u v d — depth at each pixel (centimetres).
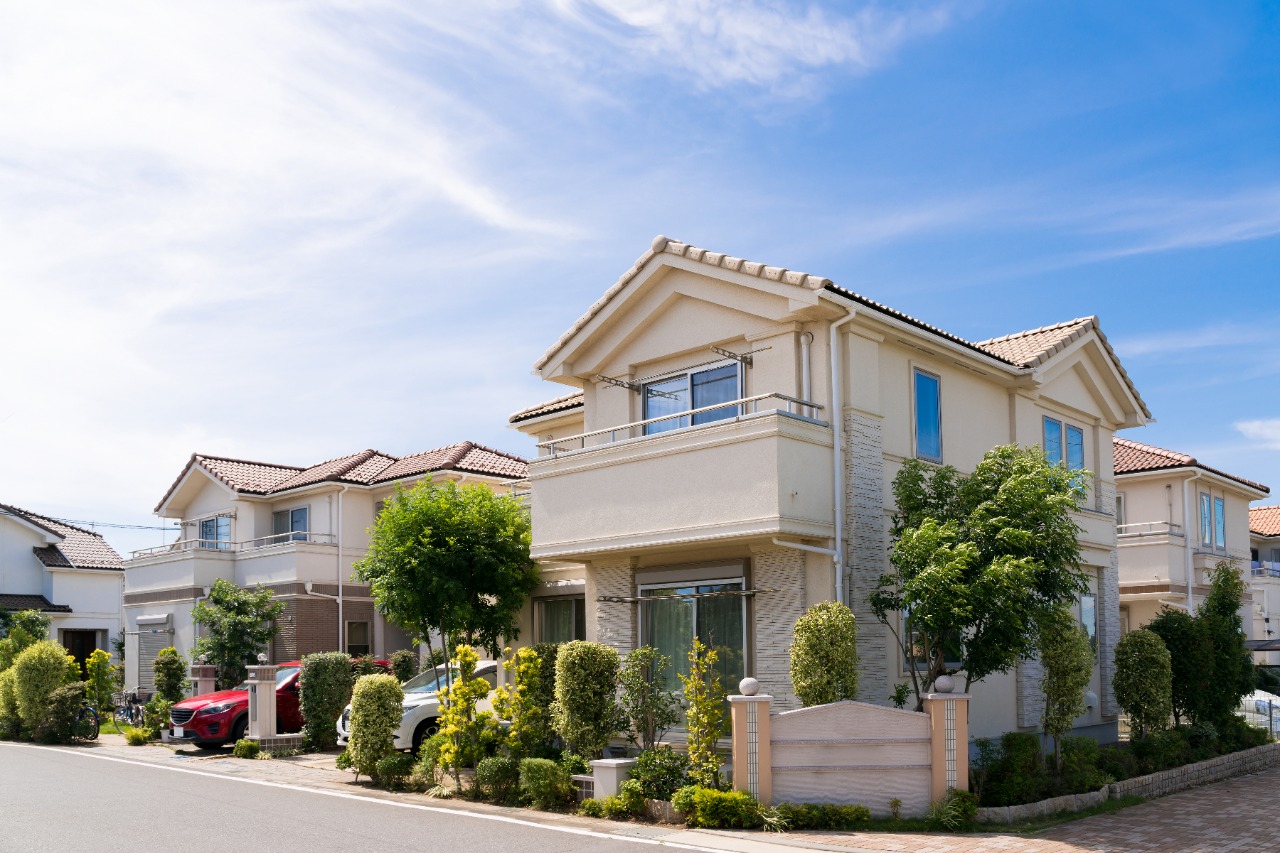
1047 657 1495
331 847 1080
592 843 1094
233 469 3266
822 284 1451
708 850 1059
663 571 1616
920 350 1683
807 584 1459
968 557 1277
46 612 3881
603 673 1420
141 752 2139
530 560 1909
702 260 1608
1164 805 1448
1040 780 1370
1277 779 1772
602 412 1803
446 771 1505
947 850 1066
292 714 2159
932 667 1399
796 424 1423
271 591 2755
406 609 1853
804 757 1221
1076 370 2100
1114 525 2170
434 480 2717
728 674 1515
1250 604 3284
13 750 2244
